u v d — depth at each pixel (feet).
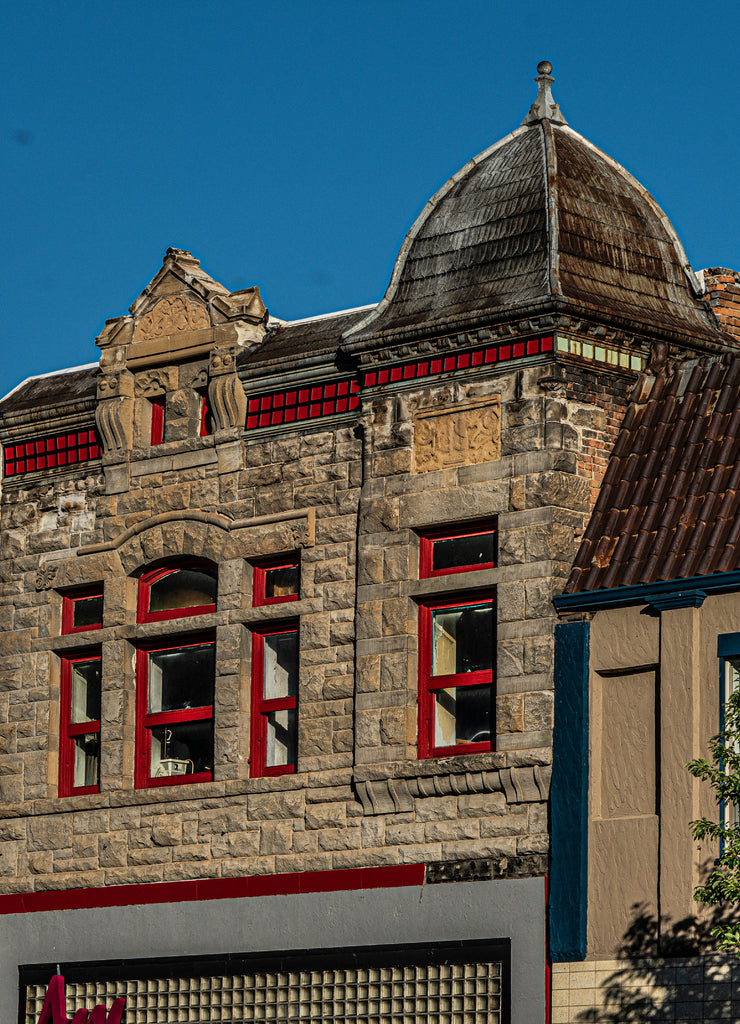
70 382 116.57
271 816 98.99
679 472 90.58
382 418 97.91
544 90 100.94
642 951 84.74
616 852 86.53
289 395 103.14
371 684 95.71
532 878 88.94
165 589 107.45
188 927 100.89
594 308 92.32
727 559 85.35
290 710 101.09
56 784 109.40
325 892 96.07
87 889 105.50
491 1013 89.15
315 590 99.71
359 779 94.89
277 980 97.04
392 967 92.94
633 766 87.35
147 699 106.83
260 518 102.47
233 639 102.27
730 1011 81.87
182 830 102.32
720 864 77.71
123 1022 102.53
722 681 84.69
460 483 94.43
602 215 97.50
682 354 97.04
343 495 99.81
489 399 94.02
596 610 89.40
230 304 106.11
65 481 112.16
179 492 106.52
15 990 107.34
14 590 112.98
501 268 95.71
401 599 95.50
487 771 90.68
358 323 99.25
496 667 91.45
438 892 91.86
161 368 108.99
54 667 110.52
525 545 91.50
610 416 94.43
